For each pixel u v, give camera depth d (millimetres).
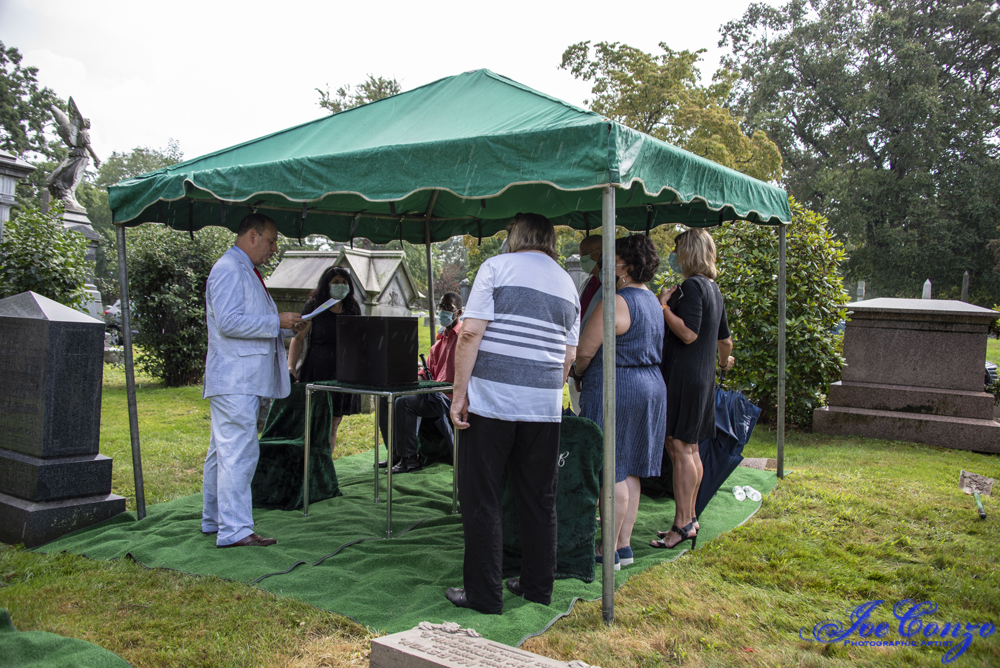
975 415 6863
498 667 1825
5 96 38094
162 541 3561
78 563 3262
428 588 3000
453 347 5559
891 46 34375
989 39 33812
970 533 4043
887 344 7371
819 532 4004
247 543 3533
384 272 8281
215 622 2619
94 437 3920
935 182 33125
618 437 3236
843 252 7676
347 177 3158
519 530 2924
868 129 32875
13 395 3863
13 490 3752
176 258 10984
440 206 6039
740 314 7520
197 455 6031
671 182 3184
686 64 20391
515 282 2725
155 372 11297
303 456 4535
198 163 4004
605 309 2705
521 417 2689
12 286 8156
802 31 36344
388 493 3760
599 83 21266
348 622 2650
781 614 2867
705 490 4117
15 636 2314
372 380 3820
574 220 6156
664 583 3166
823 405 7715
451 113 3381
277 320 3701
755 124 34219
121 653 2367
